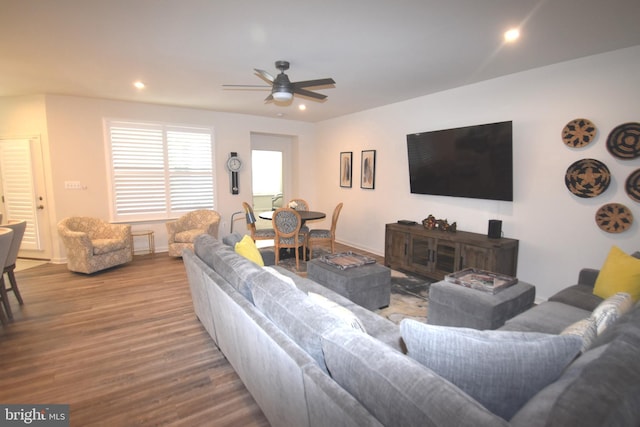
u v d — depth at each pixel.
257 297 1.67
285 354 1.30
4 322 2.91
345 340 1.14
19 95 4.68
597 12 2.18
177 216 5.75
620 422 0.71
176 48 2.89
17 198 4.88
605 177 2.89
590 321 1.44
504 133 3.54
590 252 3.06
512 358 0.98
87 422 1.80
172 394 2.04
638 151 2.70
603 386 0.77
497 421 0.74
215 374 2.24
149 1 2.10
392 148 5.16
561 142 3.19
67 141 4.82
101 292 3.69
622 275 2.19
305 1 2.09
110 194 5.17
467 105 4.01
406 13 2.23
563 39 2.62
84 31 2.54
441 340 1.04
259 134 6.86
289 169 7.40
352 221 6.16
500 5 2.11
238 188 6.30
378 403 0.93
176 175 5.68
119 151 5.18
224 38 2.67
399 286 3.93
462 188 4.09
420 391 0.86
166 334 2.77
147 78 3.80
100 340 2.66
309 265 3.38
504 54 2.96
